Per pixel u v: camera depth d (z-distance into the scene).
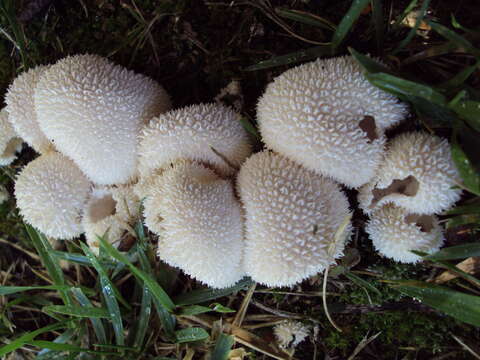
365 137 0.12
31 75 0.15
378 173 0.12
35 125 0.15
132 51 0.16
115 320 0.16
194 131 0.13
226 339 0.15
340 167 0.12
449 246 0.14
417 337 0.14
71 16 0.17
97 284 0.17
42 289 0.19
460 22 0.13
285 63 0.14
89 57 0.14
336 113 0.11
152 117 0.14
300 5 0.14
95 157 0.14
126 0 0.16
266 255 0.12
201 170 0.13
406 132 0.13
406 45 0.14
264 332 0.16
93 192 0.16
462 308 0.13
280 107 0.12
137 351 0.16
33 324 0.19
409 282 0.14
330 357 0.15
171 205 0.12
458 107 0.11
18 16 0.17
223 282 0.13
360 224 0.15
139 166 0.14
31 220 0.15
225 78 0.16
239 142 0.13
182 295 0.16
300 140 0.12
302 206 0.12
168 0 0.15
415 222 0.13
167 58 0.16
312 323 0.15
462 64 0.13
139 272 0.14
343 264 0.15
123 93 0.13
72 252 0.18
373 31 0.14
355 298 0.15
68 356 0.16
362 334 0.15
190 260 0.12
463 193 0.13
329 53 0.14
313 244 0.11
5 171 0.19
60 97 0.13
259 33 0.15
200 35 0.16
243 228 0.13
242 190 0.12
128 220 0.15
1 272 0.20
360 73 0.12
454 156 0.11
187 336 0.16
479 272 0.13
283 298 0.16
